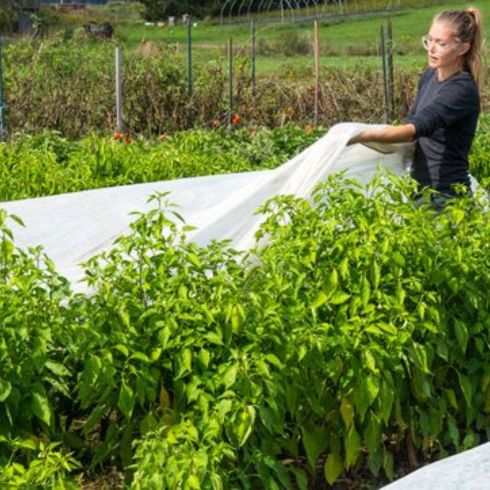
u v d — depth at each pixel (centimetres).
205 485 405
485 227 530
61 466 414
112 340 453
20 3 4547
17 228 663
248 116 1761
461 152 617
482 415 532
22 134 1262
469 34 602
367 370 473
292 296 485
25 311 441
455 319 507
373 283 492
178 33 5525
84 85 1656
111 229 667
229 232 594
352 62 3459
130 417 445
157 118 1689
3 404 436
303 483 478
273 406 445
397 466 529
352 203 503
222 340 458
